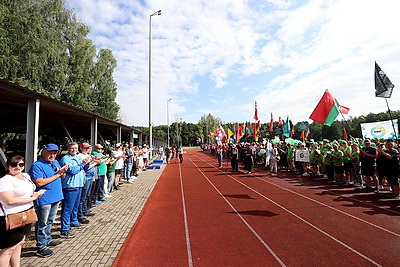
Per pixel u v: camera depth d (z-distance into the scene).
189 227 5.18
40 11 19.97
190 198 7.85
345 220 5.53
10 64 15.88
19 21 16.95
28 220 2.87
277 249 4.11
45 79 19.81
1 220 2.69
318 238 4.54
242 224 5.36
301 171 13.09
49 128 13.00
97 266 3.51
